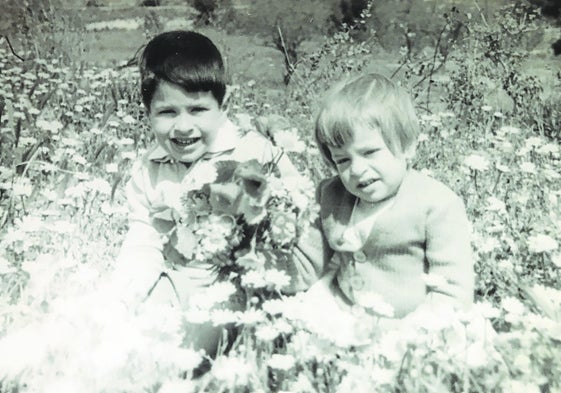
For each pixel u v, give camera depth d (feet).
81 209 4.77
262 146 4.31
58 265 4.04
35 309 3.67
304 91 6.97
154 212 3.88
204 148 4.32
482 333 3.50
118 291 3.92
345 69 7.16
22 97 6.89
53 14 7.86
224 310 3.85
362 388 3.13
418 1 7.52
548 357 3.27
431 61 7.11
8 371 3.23
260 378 3.29
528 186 5.25
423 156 5.75
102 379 3.16
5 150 5.80
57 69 7.51
